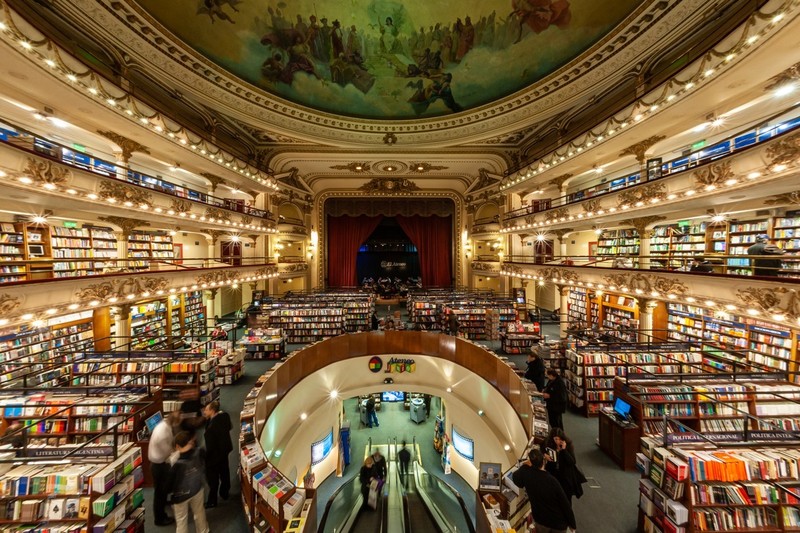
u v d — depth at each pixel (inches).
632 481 191.2
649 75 319.6
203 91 388.5
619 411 212.1
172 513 155.9
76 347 341.1
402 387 405.7
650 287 308.7
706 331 346.0
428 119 504.4
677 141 338.3
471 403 353.1
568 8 333.1
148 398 202.8
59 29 267.0
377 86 483.2
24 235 308.0
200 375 263.3
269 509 137.2
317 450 334.0
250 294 679.1
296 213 745.0
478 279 774.5
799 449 143.9
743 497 129.6
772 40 195.2
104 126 319.6
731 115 277.3
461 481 347.3
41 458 133.3
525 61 400.5
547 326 548.1
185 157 412.2
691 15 266.8
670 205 285.3
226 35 366.6
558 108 413.1
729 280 233.8
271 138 524.4
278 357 398.3
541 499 119.6
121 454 138.7
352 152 574.9
